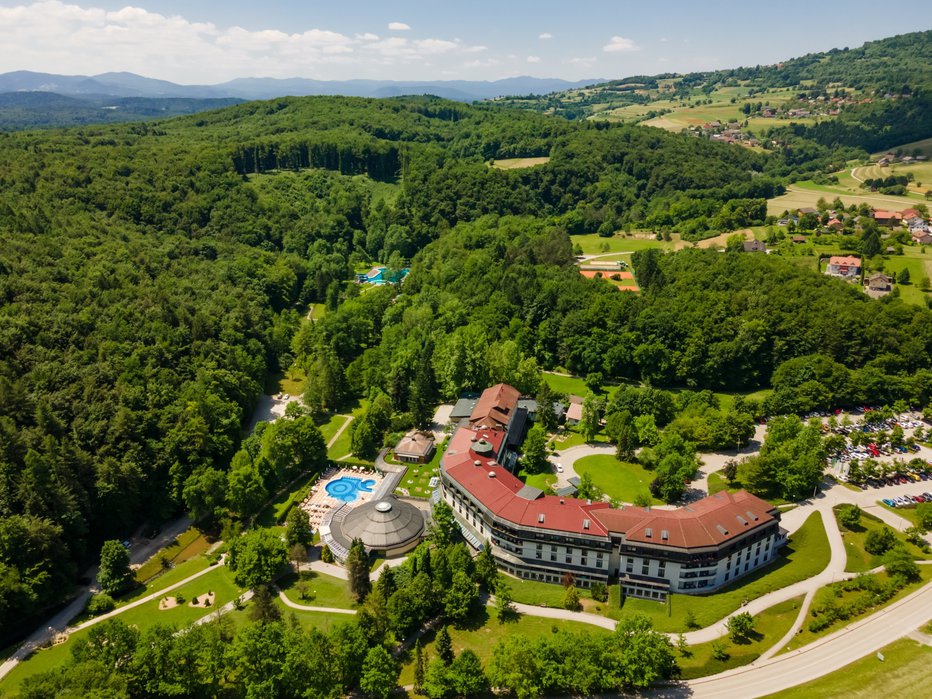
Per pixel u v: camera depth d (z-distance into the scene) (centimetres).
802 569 15450
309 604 14662
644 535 14612
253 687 11419
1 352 18838
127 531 18125
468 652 12200
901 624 13412
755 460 18562
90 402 18738
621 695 12038
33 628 14500
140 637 12219
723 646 13112
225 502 18238
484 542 16150
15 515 15212
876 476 19400
